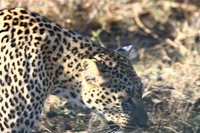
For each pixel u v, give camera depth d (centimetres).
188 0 3189
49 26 1479
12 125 1440
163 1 3103
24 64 1417
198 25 2822
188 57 2472
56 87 1518
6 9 1506
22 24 1461
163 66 2373
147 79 2181
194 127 1741
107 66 1498
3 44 1440
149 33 2903
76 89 1520
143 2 3067
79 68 1491
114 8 2981
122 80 1512
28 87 1417
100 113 1567
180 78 2172
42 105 1475
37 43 1442
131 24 2931
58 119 1853
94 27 2898
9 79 1423
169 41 2736
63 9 2814
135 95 1548
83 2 2891
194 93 1986
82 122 1825
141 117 1584
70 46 1489
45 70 1453
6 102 1429
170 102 1888
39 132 1758
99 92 1508
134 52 1675
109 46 2755
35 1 2770
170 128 1739
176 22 2986
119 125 1595
